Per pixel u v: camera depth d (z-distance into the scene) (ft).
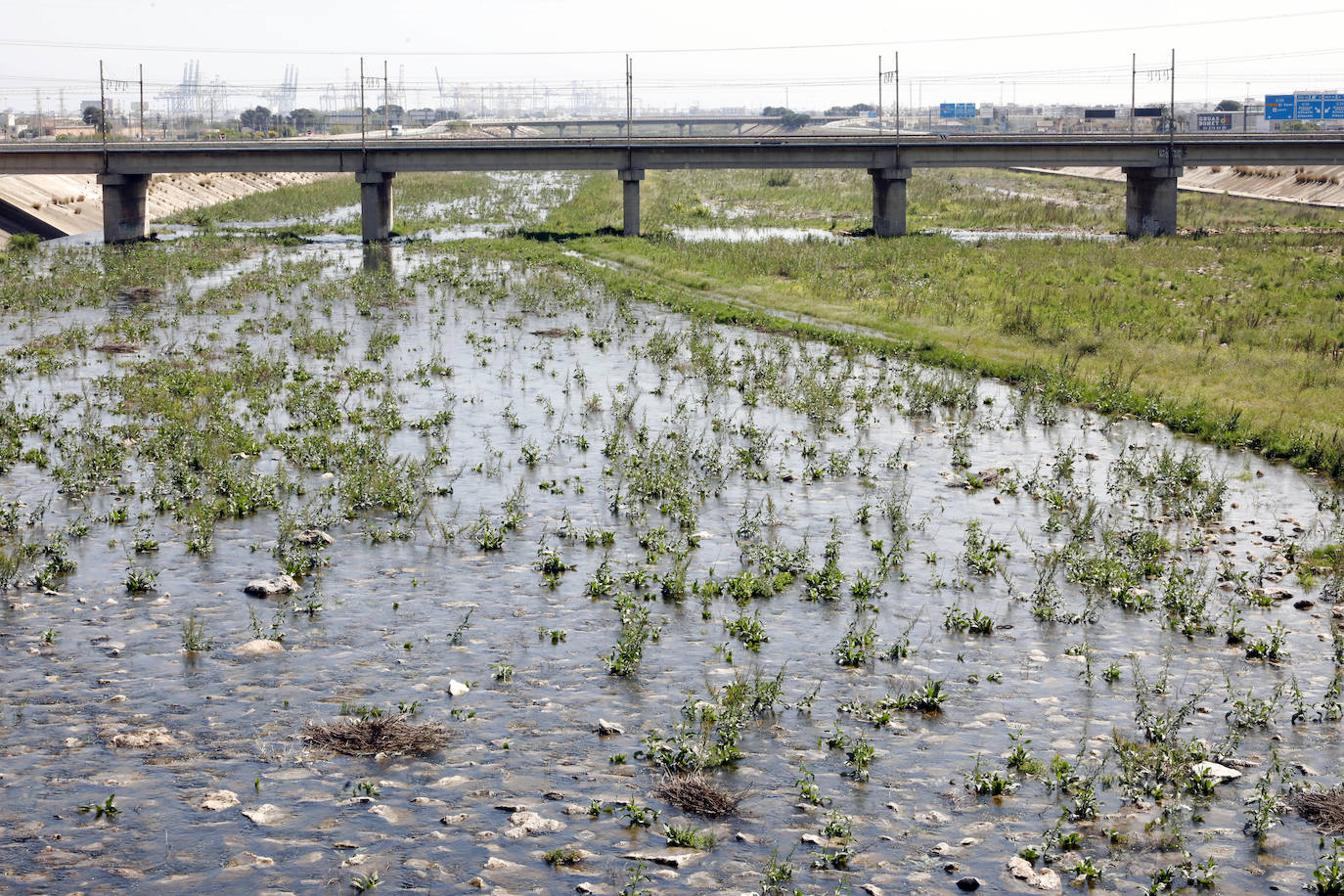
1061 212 326.03
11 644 54.75
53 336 137.80
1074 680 52.80
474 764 44.39
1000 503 80.64
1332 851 39.22
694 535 71.87
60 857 37.60
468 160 277.85
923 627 58.95
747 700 49.29
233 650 54.29
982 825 40.68
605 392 113.91
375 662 53.47
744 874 37.45
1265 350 131.95
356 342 139.85
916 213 335.47
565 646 55.67
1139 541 70.90
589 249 241.35
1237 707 48.91
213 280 197.57
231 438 90.58
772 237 255.70
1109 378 117.39
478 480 83.66
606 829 40.04
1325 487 86.02
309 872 37.22
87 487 79.15
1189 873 37.42
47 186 308.40
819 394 108.17
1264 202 361.92
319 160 272.51
